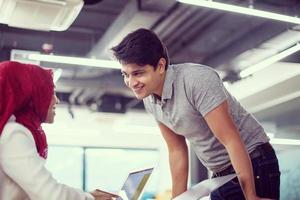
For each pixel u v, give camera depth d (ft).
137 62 4.77
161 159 26.89
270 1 13.03
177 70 5.20
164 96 5.21
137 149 26.99
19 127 4.28
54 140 25.36
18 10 8.30
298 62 17.46
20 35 16.94
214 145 5.48
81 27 17.24
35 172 4.11
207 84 4.96
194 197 4.35
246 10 11.13
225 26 15.85
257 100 21.36
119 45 4.85
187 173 6.18
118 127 25.82
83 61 15.23
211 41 17.06
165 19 14.32
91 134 25.91
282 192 20.89
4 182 4.22
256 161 5.33
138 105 23.34
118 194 5.32
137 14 13.60
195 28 15.69
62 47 18.08
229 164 5.52
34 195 4.13
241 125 5.36
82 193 4.46
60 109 23.75
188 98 5.11
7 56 16.87
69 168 25.53
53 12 8.41
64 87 19.65
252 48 16.12
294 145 20.20
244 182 4.63
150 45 4.82
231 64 17.71
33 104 4.65
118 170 26.45
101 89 20.29
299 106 19.48
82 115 24.72
